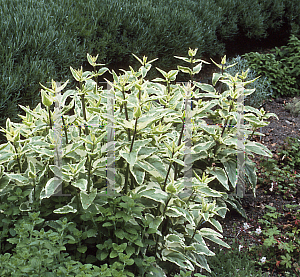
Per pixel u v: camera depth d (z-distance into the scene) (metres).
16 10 4.31
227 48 7.72
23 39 3.80
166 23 5.46
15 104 3.50
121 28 5.13
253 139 5.02
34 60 3.90
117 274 1.92
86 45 4.65
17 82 3.55
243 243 3.26
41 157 2.61
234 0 7.54
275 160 4.24
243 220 3.62
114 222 2.15
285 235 3.30
